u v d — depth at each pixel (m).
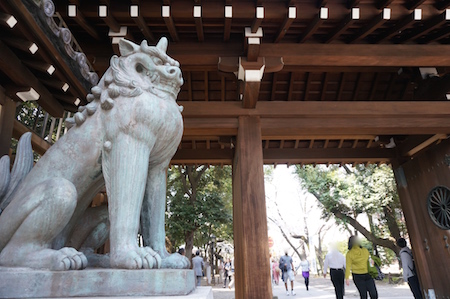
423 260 5.84
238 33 4.59
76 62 3.57
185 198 12.67
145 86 2.06
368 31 4.34
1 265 1.72
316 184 13.83
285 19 4.07
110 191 1.88
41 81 3.88
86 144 1.98
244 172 4.46
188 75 5.51
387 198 11.86
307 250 27.52
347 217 13.86
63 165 1.98
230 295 10.58
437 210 5.61
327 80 5.86
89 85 4.08
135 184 1.87
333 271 5.94
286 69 5.43
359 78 5.87
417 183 6.10
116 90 2.01
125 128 1.93
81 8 3.85
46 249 1.76
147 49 2.15
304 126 4.88
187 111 4.71
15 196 1.93
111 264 1.73
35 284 1.58
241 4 4.02
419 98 5.57
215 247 20.61
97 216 2.28
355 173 13.06
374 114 4.78
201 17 4.01
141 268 1.67
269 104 4.79
